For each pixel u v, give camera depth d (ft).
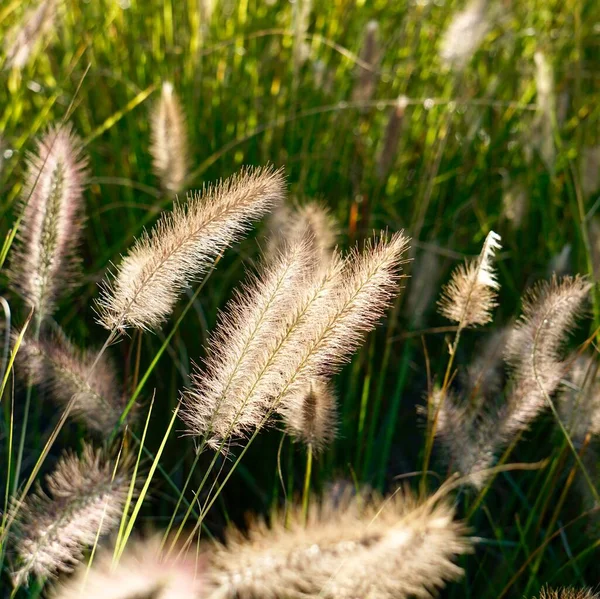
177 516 2.04
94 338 2.30
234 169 2.65
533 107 2.63
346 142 2.80
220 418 1.50
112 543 1.73
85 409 1.76
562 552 1.95
